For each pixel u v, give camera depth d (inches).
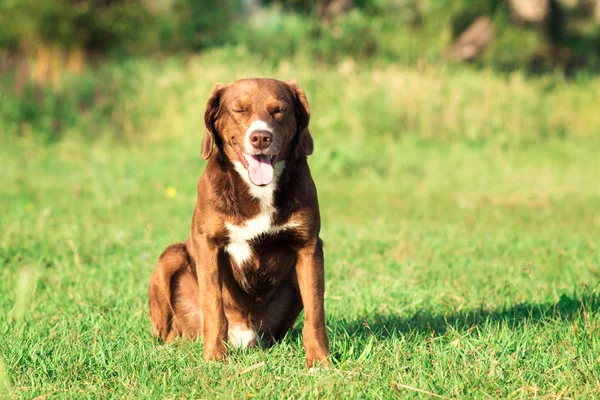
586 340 200.4
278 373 183.5
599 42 1487.5
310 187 202.2
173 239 383.9
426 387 169.8
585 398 162.4
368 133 824.3
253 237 198.7
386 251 368.8
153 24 1311.5
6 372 179.3
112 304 267.7
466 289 286.8
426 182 629.0
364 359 190.2
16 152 729.6
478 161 722.8
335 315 251.0
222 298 204.7
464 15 1373.0
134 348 200.2
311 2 1505.9
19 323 219.3
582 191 583.8
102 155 719.7
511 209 511.2
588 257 339.9
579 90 954.1
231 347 204.2
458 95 860.0
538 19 1424.7
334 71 916.0
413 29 1344.7
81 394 171.0
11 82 870.4
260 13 1483.8
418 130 837.8
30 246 358.6
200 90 839.7
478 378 173.5
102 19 1209.4
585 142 834.8
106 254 354.6
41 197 523.5
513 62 1322.6
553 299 262.8
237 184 197.9
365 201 539.2
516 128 845.2
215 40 1275.8
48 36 1154.7
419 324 237.0
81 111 853.8
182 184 597.3
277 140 194.9
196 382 174.6
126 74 902.4
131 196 536.7
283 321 224.7
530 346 198.4
